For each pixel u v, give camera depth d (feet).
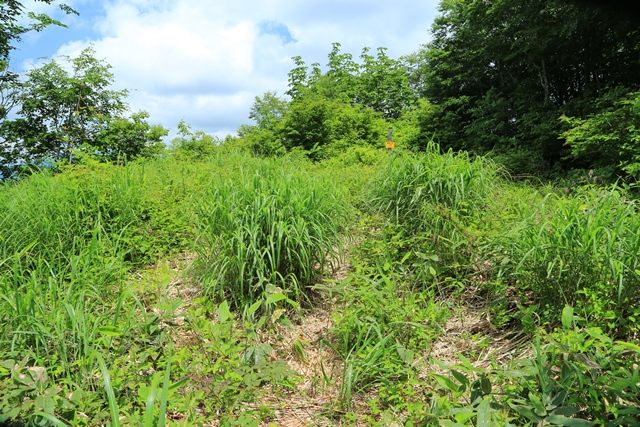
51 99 44.80
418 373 9.29
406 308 10.82
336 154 51.85
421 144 54.95
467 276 12.64
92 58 46.70
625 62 37.06
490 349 10.02
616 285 9.36
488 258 12.32
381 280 11.82
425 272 12.50
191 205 17.04
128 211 16.21
